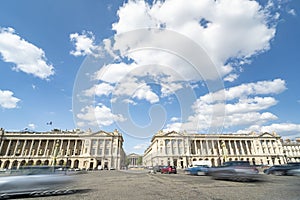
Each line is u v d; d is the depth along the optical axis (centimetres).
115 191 852
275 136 9394
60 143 8312
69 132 8500
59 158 7888
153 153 7762
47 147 8381
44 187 743
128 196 712
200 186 991
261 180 1283
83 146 6962
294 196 650
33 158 7988
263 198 625
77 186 1066
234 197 652
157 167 3678
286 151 9988
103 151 6769
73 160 7788
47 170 827
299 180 1242
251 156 8844
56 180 779
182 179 1538
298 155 9938
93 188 972
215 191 798
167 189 893
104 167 6662
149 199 645
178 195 715
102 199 659
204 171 2273
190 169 2544
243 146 9431
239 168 1284
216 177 1430
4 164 7838
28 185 719
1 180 697
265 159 8825
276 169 1880
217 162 7962
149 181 1396
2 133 8212
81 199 662
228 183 1132
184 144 7756
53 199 671
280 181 1201
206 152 7950
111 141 6912
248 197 647
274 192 743
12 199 686
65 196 734
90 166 6744
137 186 1051
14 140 8412
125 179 1666
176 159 7575
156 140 7819
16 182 705
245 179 1229
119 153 6831
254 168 1286
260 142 9206
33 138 8319
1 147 8106
